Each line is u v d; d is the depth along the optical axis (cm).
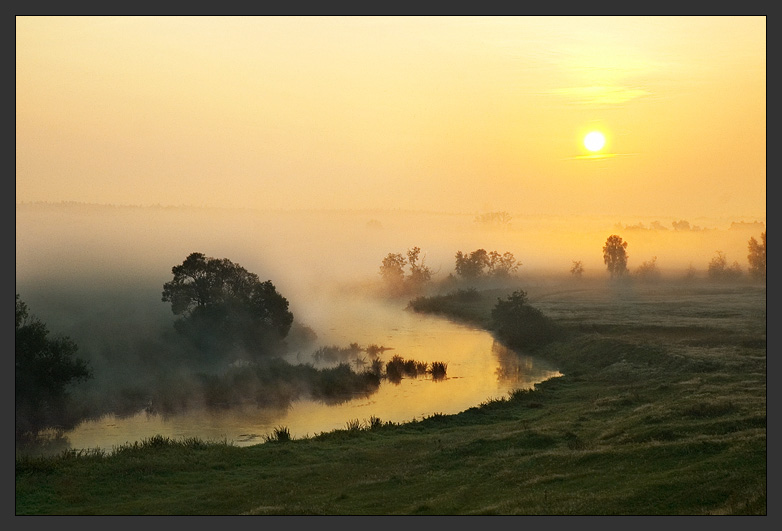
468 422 5409
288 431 5516
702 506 2641
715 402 4372
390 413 6188
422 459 4066
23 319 6494
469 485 3378
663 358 7344
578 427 4497
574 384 6900
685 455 3272
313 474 3847
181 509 3259
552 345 9588
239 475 3900
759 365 6531
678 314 11875
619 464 3331
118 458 4203
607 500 2809
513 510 2812
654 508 2669
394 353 9438
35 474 3812
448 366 8525
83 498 3475
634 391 5791
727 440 3350
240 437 5350
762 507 2530
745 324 9931
